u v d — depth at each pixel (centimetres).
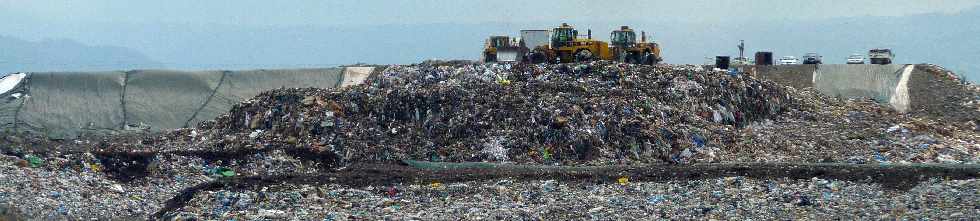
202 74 12225
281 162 9362
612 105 10069
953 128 11112
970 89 12350
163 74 12100
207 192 7519
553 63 12269
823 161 9544
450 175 8238
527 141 9638
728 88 11012
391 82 11362
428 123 10094
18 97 11275
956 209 6269
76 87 11612
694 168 8156
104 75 11888
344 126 10150
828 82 12875
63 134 10581
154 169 8756
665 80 10888
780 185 7388
